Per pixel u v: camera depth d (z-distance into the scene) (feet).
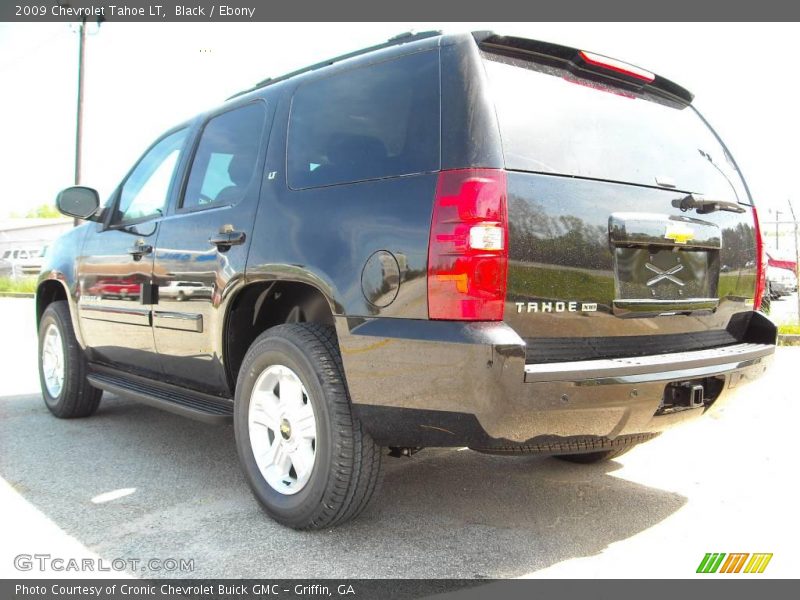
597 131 9.26
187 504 10.78
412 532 9.77
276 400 10.18
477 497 11.25
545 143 8.51
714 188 10.71
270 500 9.87
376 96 9.32
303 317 11.08
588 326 8.49
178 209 12.49
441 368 7.75
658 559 9.06
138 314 13.05
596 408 8.04
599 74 9.77
